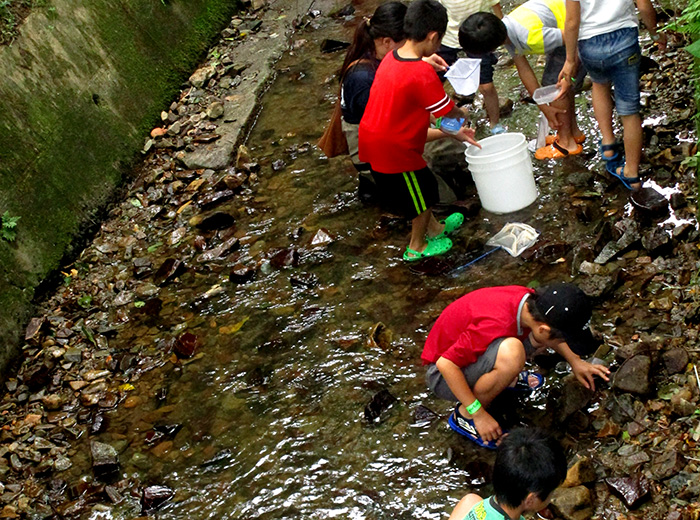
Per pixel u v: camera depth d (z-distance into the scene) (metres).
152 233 5.45
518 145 4.57
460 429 3.52
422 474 3.43
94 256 5.29
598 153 4.96
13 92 5.34
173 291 4.88
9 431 4.15
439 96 4.06
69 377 4.41
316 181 5.54
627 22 4.19
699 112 4.08
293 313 4.48
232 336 4.43
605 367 3.50
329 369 4.07
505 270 4.35
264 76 6.93
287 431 3.79
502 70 6.14
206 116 6.46
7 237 4.88
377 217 5.05
